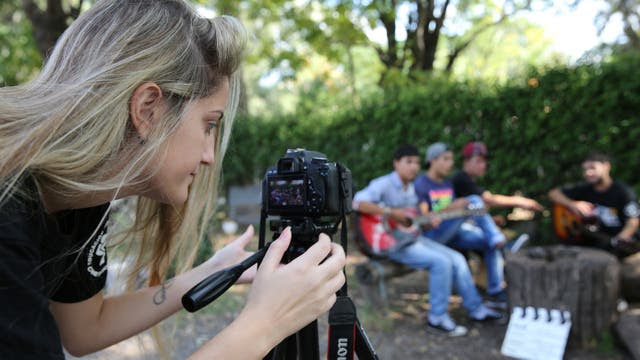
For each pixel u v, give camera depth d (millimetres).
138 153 825
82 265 1056
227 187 8578
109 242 1306
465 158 4375
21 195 747
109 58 803
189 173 907
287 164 1143
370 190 3922
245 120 8211
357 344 1183
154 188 896
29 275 725
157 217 1279
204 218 1270
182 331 3490
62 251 918
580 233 3959
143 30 832
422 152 6336
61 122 758
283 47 8828
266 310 850
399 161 3953
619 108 4988
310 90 9922
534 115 5410
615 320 3305
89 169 796
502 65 17297
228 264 1293
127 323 1180
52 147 753
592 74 5070
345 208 1177
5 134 755
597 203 3951
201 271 1270
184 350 3154
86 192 832
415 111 6383
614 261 3285
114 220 1318
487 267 4262
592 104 5086
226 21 965
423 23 8945
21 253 716
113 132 790
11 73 8141
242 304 4105
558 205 4121
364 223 3891
